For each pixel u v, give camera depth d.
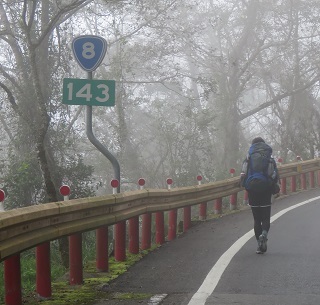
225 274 10.20
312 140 36.00
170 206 13.95
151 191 12.88
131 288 9.48
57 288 9.55
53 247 16.73
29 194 22.09
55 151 24.34
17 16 23.16
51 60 24.30
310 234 13.98
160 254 12.30
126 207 11.55
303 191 24.05
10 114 24.38
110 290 9.38
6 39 24.78
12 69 24.73
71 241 9.77
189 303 8.38
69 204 9.11
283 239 13.44
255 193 12.11
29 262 14.45
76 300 8.77
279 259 11.32
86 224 9.69
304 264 10.83
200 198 16.27
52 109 24.31
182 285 9.55
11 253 7.50
